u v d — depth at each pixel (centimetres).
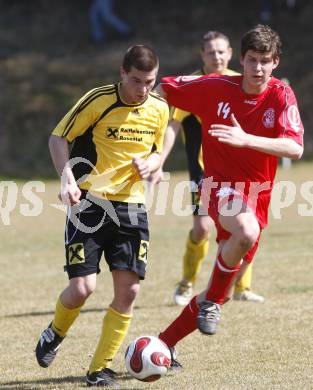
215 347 2197
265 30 1889
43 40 12400
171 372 1956
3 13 13362
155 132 1908
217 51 2802
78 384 1878
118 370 2009
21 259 4056
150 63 1766
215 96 1992
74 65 11488
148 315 2661
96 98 1839
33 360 2147
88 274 1836
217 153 1962
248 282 2838
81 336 2419
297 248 4016
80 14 13112
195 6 12712
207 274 3500
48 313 2778
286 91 1945
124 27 12188
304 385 1766
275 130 1945
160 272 3534
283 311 2630
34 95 10656
